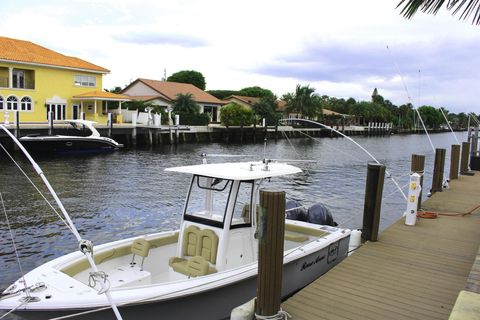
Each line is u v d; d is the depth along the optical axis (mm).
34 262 9172
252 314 4398
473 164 16219
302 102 67062
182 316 5137
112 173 21812
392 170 25578
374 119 95062
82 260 5723
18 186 17375
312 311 4629
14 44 37469
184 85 60000
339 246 7363
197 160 28359
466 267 6039
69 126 32281
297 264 6344
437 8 5094
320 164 27047
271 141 52156
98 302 4602
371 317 4539
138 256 6445
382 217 13648
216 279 5285
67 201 14859
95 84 40719
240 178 5809
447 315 4621
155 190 17297
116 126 35625
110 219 12781
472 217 8875
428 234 7621
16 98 35219
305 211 9008
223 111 49344
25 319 4879
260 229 4312
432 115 82250
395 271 5840
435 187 11680
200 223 6156
